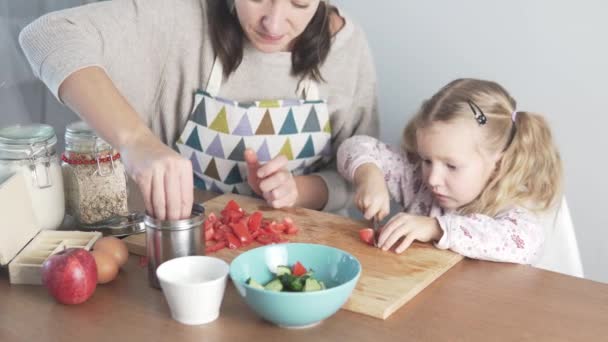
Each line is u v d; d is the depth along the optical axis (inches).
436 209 60.5
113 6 56.9
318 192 62.8
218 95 62.4
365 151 62.1
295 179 62.2
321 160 66.6
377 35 78.9
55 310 40.0
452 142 54.6
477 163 55.4
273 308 36.7
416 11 75.7
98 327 38.2
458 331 38.7
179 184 41.3
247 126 61.9
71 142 51.2
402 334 38.3
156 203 41.8
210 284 37.5
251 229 50.5
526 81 72.1
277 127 62.6
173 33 60.0
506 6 70.9
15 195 45.2
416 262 46.8
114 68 56.2
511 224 50.7
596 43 67.7
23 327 38.0
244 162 62.8
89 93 47.2
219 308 40.0
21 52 79.6
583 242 73.9
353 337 37.7
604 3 66.2
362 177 59.1
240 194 64.1
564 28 68.9
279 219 54.4
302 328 38.5
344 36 64.6
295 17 55.7
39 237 47.3
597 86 68.8
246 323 38.9
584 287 44.8
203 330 38.1
